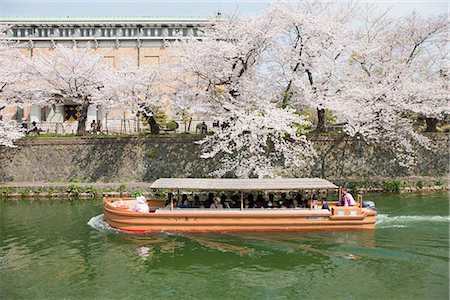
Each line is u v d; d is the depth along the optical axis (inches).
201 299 482.0
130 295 491.2
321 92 1117.1
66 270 565.3
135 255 620.4
